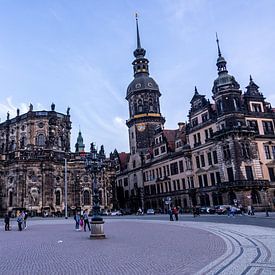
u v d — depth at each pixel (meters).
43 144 92.56
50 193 85.06
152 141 95.19
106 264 13.08
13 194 84.62
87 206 89.56
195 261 13.01
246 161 59.03
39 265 13.38
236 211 52.00
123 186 110.12
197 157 70.50
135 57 110.38
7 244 21.62
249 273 10.38
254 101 65.56
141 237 23.14
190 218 46.91
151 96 102.56
